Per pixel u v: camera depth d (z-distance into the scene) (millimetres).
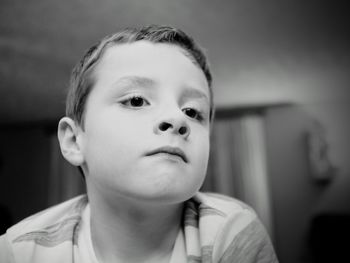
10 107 2951
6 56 1994
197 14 1605
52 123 3463
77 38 1809
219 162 3170
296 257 2824
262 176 3064
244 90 2725
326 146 2926
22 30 1723
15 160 3457
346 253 2453
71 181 3365
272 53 2059
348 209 2803
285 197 2979
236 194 3068
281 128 3121
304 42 1918
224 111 3266
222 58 2109
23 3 1498
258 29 1759
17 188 3396
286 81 2535
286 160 3049
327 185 2896
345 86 2650
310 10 1579
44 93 2598
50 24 1673
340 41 1911
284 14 1609
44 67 2146
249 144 3146
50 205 3316
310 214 2881
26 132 3516
